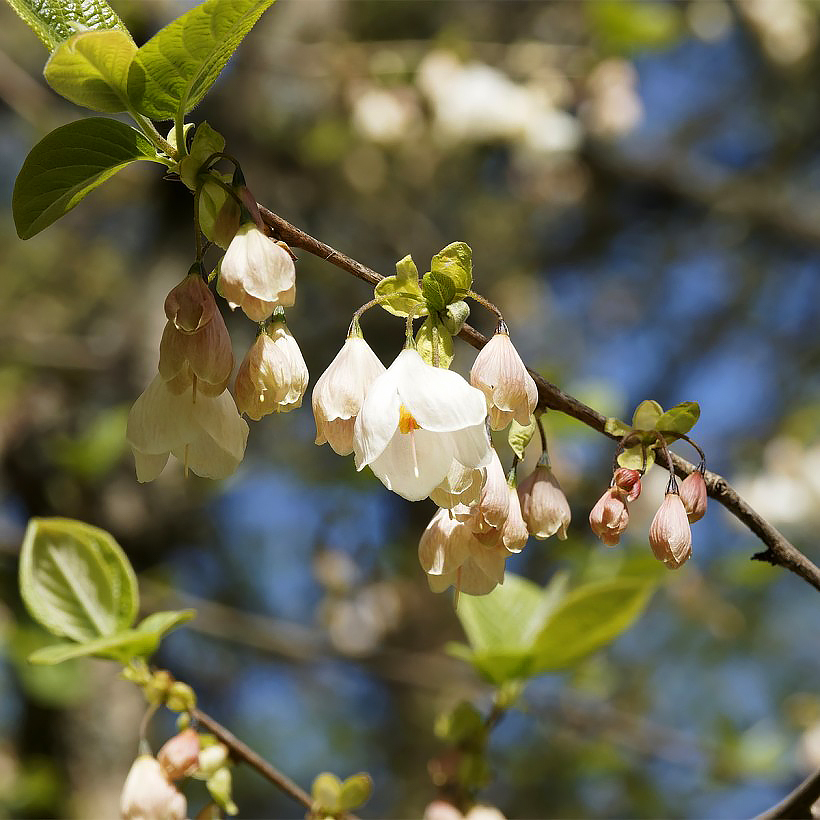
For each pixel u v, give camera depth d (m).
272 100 9.02
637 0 8.88
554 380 6.75
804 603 11.21
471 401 2.10
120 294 9.57
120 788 8.30
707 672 10.98
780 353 11.59
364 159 9.16
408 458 2.15
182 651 9.94
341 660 7.04
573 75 8.14
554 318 11.23
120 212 10.30
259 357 2.17
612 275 11.57
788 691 11.10
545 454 2.37
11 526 8.55
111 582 3.19
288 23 8.70
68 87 2.15
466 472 2.13
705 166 10.95
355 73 8.16
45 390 8.77
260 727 11.75
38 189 2.26
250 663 10.12
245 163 8.96
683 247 11.26
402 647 8.34
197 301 2.14
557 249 11.09
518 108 7.88
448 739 3.33
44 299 10.07
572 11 9.50
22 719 8.48
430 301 2.19
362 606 7.59
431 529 2.32
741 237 11.12
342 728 11.55
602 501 2.34
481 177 10.16
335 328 9.79
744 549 8.52
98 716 8.36
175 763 2.74
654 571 4.82
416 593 8.52
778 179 10.89
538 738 9.02
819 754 6.09
